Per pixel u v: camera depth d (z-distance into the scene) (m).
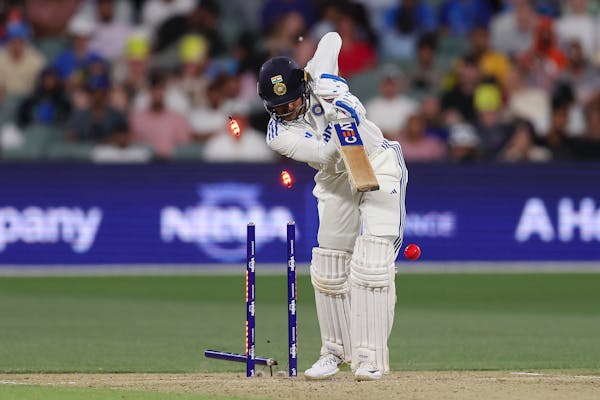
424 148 74.44
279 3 80.38
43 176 67.88
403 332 44.56
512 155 75.12
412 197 70.69
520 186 71.56
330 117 27.52
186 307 53.16
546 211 71.75
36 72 77.75
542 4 83.69
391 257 28.28
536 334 43.97
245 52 79.00
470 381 27.92
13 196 67.44
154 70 78.56
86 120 73.94
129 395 25.84
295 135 28.11
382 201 28.05
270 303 55.09
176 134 74.88
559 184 71.81
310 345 40.16
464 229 71.25
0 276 65.00
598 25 84.69
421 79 80.50
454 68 79.25
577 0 84.56
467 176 71.12
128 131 74.44
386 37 83.38
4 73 77.12
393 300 28.59
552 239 71.81
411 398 24.95
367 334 28.25
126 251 68.81
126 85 77.31
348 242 29.11
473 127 75.50
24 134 74.69
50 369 33.41
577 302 56.81
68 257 68.19
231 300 56.09
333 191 28.91
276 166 69.56
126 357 36.53
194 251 69.31
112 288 60.56
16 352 37.84
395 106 76.62
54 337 42.25
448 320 49.03
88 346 39.56
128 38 80.25
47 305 53.62
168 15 81.12
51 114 75.19
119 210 68.75
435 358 36.59
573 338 42.66
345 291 29.31
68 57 78.50
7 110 75.69
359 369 28.05
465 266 70.75
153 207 69.00
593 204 71.94
